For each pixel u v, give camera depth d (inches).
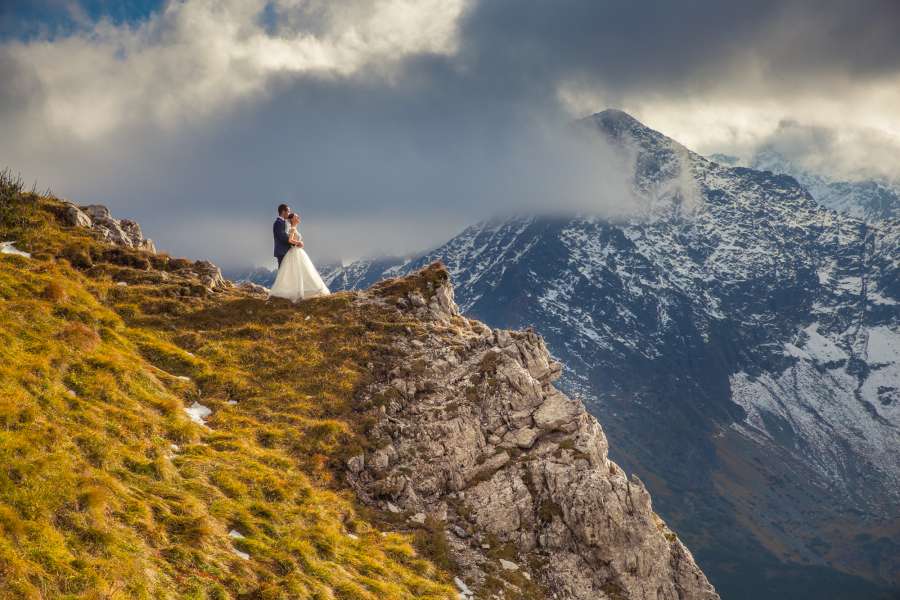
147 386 1317.7
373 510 1318.9
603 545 1385.3
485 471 1473.9
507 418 1581.0
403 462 1430.9
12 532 780.6
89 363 1238.9
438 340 1775.3
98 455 1008.9
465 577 1254.3
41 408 1035.3
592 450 1540.4
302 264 1925.4
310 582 984.3
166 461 1097.4
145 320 1647.4
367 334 1761.8
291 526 1115.9
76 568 787.4
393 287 1991.9
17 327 1222.3
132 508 937.5
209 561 924.6
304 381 1569.9
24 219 1813.5
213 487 1107.9
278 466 1273.4
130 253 1892.2
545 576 1337.4
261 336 1700.3
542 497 1443.2
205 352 1587.1
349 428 1453.0
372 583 1080.2
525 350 1743.4
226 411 1407.5
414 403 1569.9
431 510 1371.8
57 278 1553.9
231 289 1991.9
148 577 836.6
